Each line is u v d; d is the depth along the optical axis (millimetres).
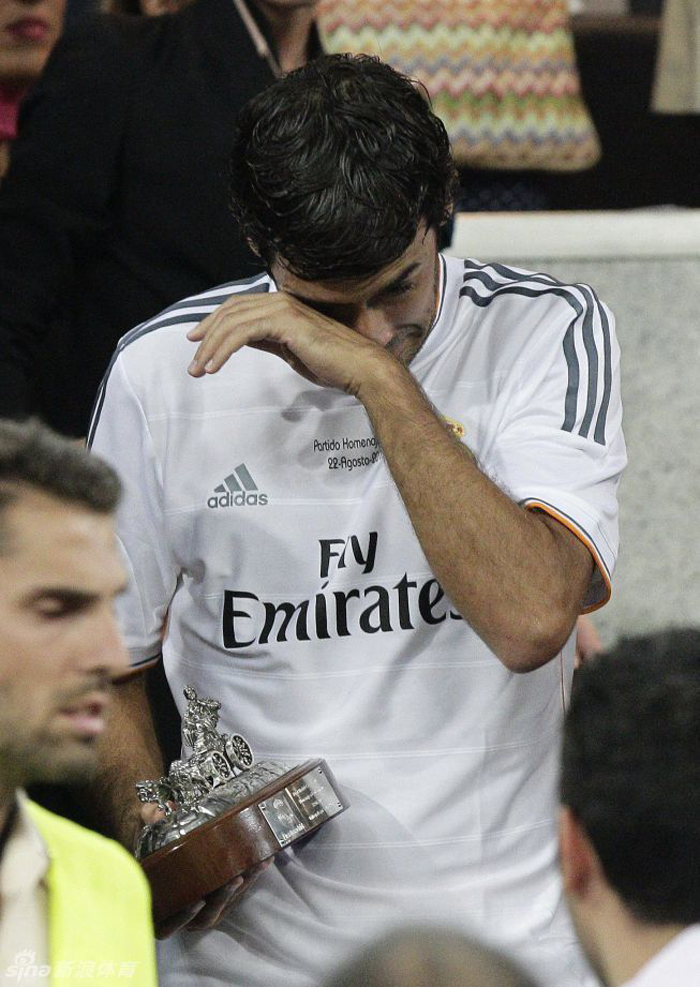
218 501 6098
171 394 6137
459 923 3025
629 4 13914
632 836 3607
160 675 7398
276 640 6082
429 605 6027
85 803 6277
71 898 4387
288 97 5578
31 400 7664
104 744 6242
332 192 5441
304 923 5977
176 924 5480
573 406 6020
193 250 7758
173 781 5715
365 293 5719
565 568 5727
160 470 6141
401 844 6008
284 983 5945
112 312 7824
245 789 5656
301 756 6066
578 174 12586
